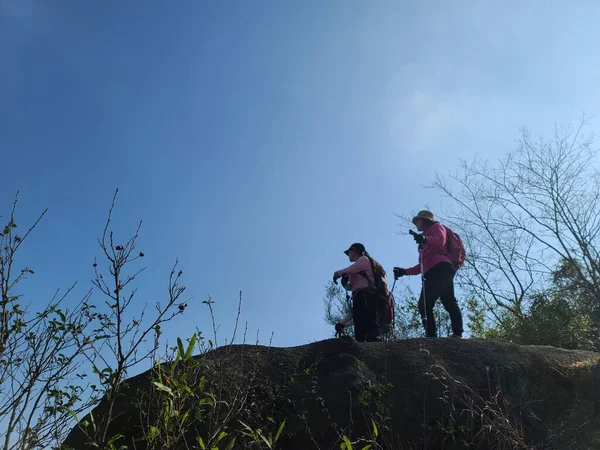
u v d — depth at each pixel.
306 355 5.45
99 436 3.48
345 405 4.86
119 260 3.57
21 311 3.79
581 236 10.86
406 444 4.73
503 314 11.77
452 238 7.14
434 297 6.86
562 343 8.77
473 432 4.79
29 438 3.42
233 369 4.98
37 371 3.68
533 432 4.89
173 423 3.19
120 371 3.41
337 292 11.98
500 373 5.22
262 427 4.56
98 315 3.84
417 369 5.23
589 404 5.09
